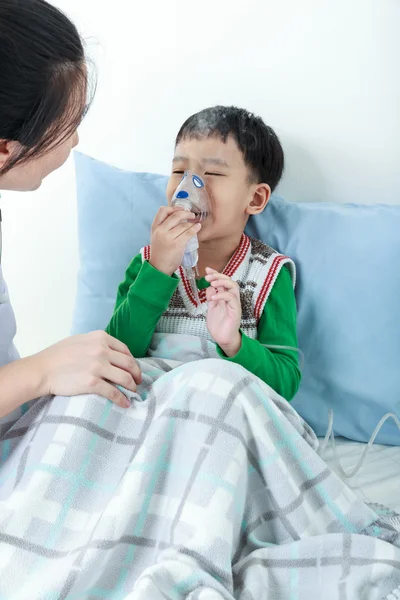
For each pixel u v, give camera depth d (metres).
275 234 1.41
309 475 1.00
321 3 1.40
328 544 0.92
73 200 1.66
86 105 0.91
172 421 0.96
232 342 1.17
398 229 1.32
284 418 1.00
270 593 0.90
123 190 1.48
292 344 1.29
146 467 0.93
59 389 0.98
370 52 1.41
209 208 1.26
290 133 1.50
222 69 1.50
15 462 0.96
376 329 1.31
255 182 1.34
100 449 0.97
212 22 1.48
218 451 0.93
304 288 1.37
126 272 1.40
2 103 0.80
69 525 0.91
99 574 0.88
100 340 1.04
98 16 1.53
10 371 0.97
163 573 0.84
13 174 0.91
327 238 1.36
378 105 1.43
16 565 0.86
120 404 1.00
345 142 1.47
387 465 1.25
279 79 1.47
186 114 1.55
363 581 0.88
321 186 1.51
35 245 1.72
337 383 1.34
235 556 0.97
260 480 0.99
